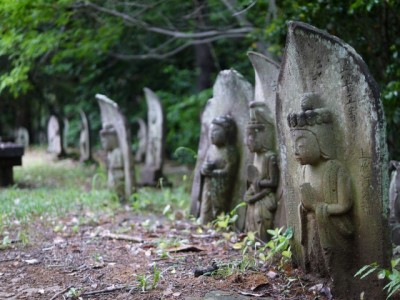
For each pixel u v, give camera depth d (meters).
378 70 6.70
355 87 3.47
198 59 14.19
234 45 14.46
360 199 3.49
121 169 7.92
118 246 5.07
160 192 8.73
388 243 3.40
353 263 3.56
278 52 7.92
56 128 15.55
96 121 17.64
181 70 15.84
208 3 11.38
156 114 10.60
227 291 3.72
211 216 6.00
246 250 4.71
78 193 8.07
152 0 10.86
